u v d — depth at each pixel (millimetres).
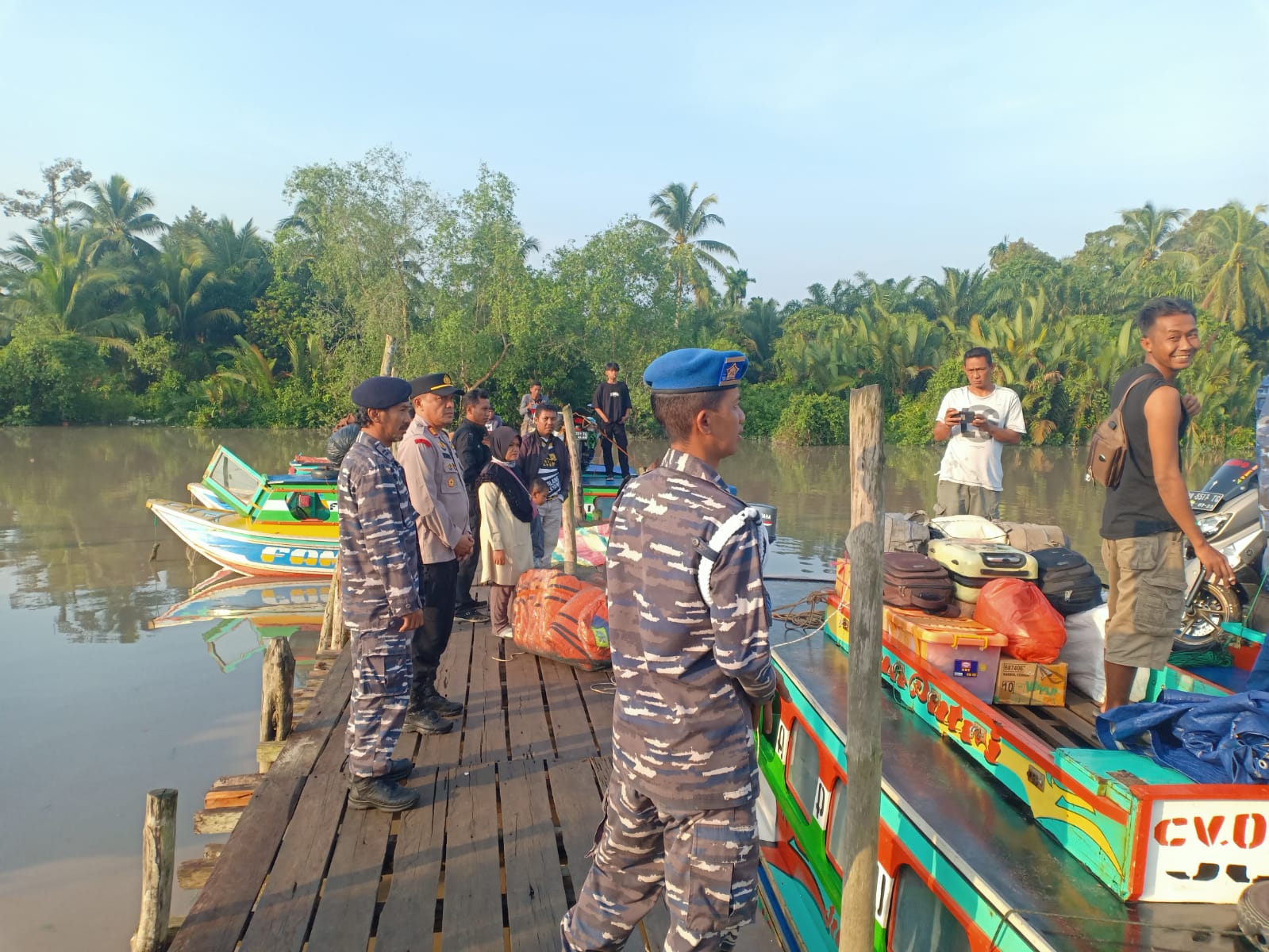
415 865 3465
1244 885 2059
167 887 3158
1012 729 2619
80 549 11883
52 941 3691
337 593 6832
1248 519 5309
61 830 4598
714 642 1951
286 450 27156
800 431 34250
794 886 3502
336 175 29469
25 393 35844
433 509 4543
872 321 42000
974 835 2395
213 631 8359
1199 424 34031
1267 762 2148
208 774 5246
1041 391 33875
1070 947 1897
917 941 2531
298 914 3121
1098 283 47906
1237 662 3902
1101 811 2158
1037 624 3225
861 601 1961
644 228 34375
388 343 8008
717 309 48156
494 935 3039
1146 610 2912
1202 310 39250
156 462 23062
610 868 2268
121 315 39812
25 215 48844
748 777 2053
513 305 28641
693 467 2051
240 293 43312
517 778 4223
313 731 4828
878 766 1988
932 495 18641
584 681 5602
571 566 8055
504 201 29422
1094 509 16453
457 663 5941
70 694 6559
